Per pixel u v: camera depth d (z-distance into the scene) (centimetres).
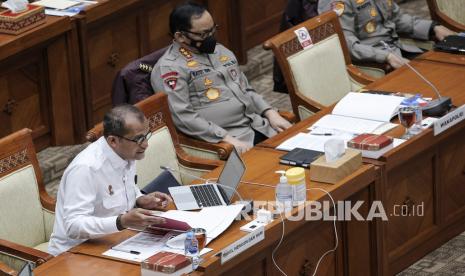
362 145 1373
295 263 1295
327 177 1310
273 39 1642
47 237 1367
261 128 1628
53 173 1848
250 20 2331
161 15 2092
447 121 1459
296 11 1891
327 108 1569
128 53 2025
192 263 1120
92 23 1912
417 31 1933
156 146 1446
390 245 1445
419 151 1423
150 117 1450
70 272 1142
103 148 1238
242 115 1622
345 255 1368
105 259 1166
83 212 1212
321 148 1412
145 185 1423
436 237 1537
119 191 1252
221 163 1459
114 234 1225
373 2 1873
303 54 1672
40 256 1229
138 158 1241
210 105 1594
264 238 1202
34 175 1354
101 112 1989
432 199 1510
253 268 1231
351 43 1828
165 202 1275
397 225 1452
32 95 1853
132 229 1230
